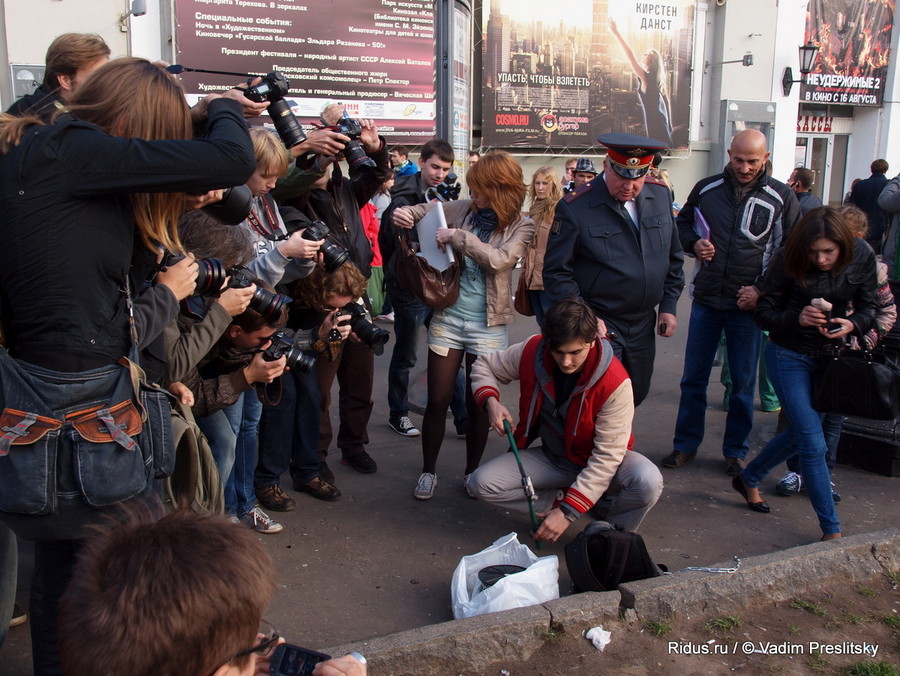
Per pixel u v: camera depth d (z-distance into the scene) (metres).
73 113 2.01
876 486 4.64
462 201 4.36
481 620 2.90
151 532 1.27
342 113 3.89
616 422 3.46
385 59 9.62
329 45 9.24
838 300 3.87
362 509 4.14
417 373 6.70
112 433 1.92
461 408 5.29
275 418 3.95
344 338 3.73
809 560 3.42
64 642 1.20
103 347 1.95
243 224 3.44
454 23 8.59
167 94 2.02
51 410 1.88
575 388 3.49
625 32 13.15
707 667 2.86
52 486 1.86
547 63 12.64
